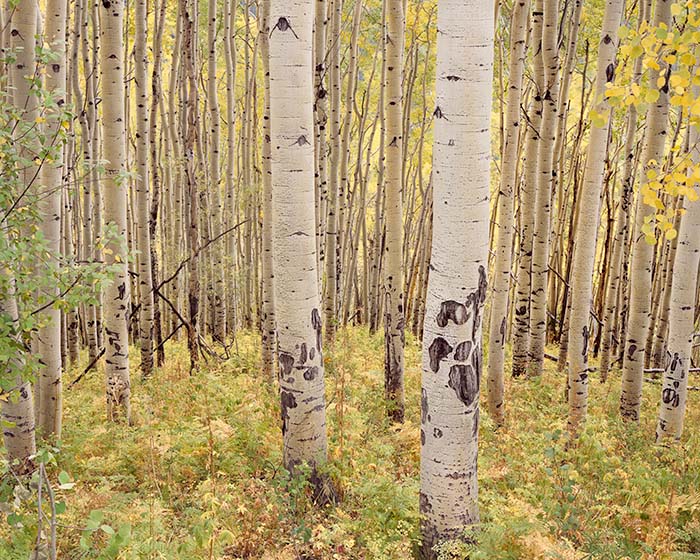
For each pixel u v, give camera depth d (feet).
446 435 14.02
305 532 15.11
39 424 21.43
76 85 36.68
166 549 14.29
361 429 22.25
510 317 58.80
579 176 51.72
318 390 18.08
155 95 38.88
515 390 33.88
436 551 14.26
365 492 16.83
